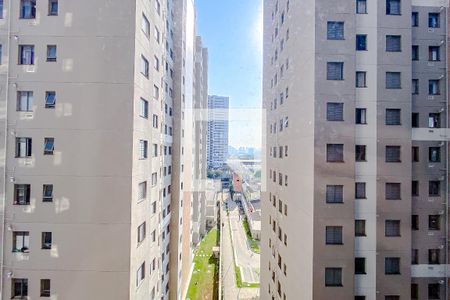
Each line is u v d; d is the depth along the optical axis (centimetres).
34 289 733
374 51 871
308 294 889
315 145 859
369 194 862
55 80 739
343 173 856
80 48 743
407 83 865
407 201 856
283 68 1250
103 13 746
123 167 746
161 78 1133
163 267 1279
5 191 733
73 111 740
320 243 854
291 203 1104
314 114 860
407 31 871
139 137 805
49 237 743
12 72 738
